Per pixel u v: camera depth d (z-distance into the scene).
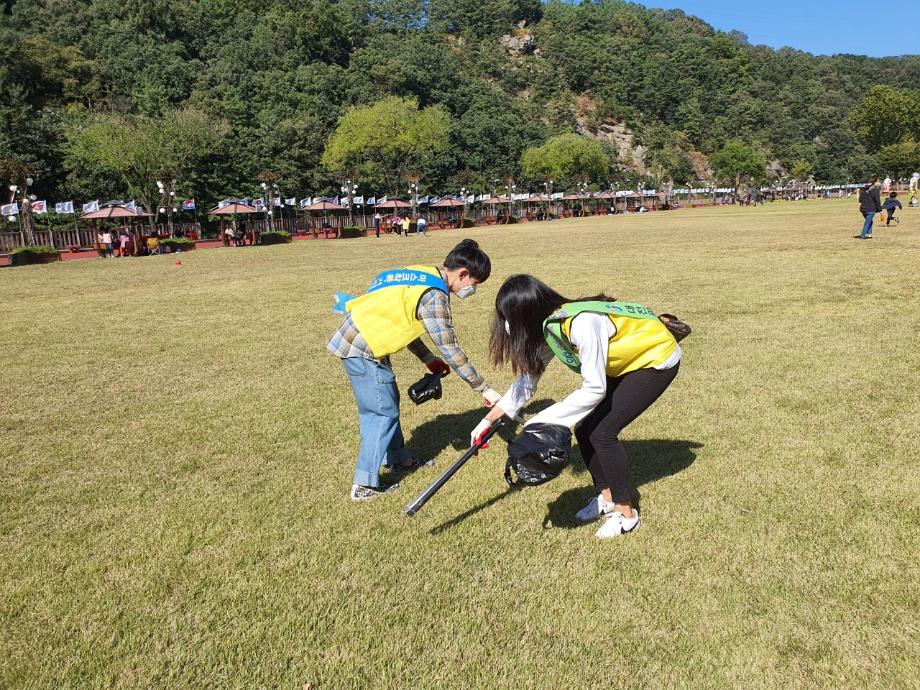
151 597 2.87
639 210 78.62
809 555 2.96
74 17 83.88
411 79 102.56
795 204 68.62
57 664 2.48
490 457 4.27
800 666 2.32
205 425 5.09
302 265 18.84
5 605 2.84
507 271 14.13
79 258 31.84
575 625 2.58
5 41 66.25
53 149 55.19
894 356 6.04
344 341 3.66
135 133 52.78
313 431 4.87
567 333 2.91
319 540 3.29
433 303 3.50
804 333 7.09
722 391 5.29
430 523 3.42
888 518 3.22
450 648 2.48
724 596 2.70
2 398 6.04
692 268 12.99
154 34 87.56
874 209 17.14
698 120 138.62
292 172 68.12
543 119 121.81
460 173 88.06
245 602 2.81
